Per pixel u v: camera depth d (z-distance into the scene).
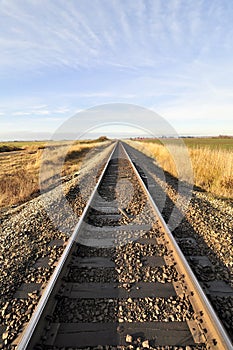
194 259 3.86
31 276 3.53
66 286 3.15
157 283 3.21
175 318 2.61
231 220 5.63
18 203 8.55
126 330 2.49
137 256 3.89
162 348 2.27
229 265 3.74
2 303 3.03
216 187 8.92
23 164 18.50
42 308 2.51
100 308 2.79
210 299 2.96
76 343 2.34
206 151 12.73
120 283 3.23
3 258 4.14
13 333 2.55
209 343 2.25
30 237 4.87
